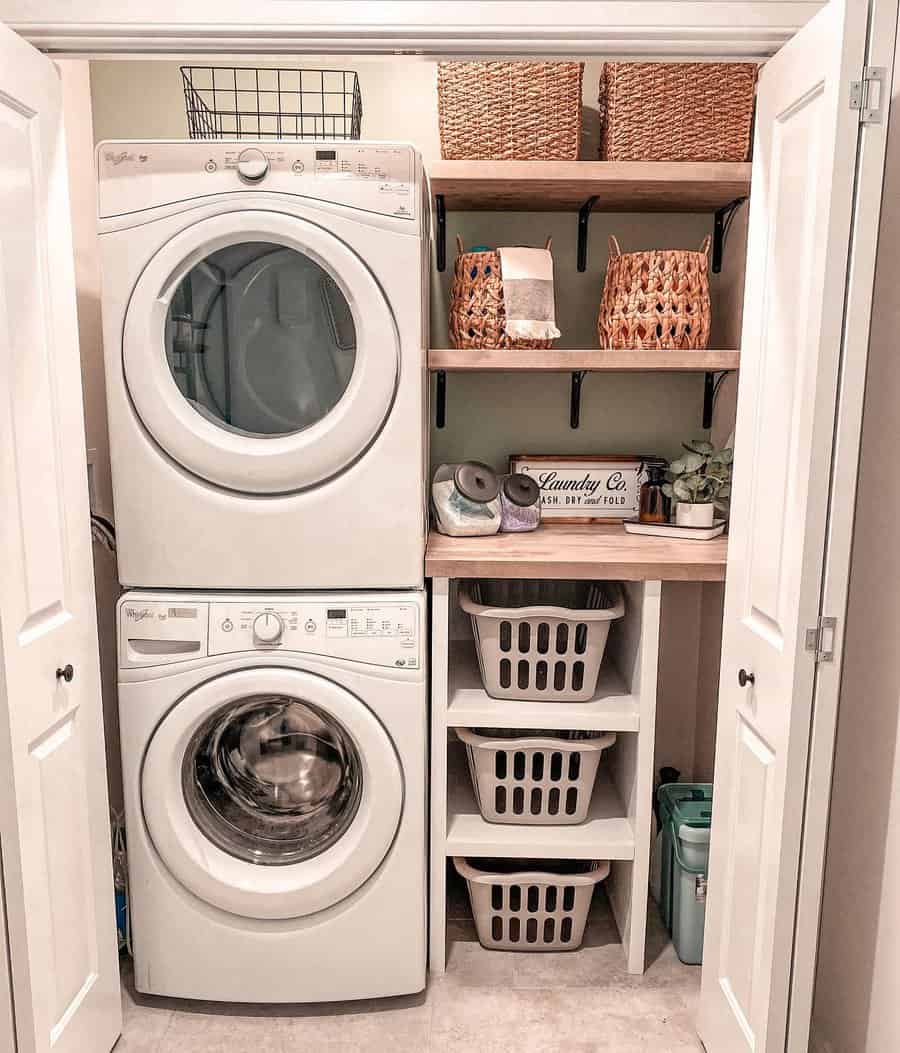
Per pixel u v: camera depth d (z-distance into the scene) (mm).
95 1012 1756
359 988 1991
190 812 1951
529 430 2570
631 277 2221
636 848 2090
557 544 2172
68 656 1626
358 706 1882
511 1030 1941
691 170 2137
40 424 1520
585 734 2262
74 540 1657
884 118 1265
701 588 2600
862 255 1293
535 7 1526
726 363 2158
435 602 2006
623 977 2123
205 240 1767
